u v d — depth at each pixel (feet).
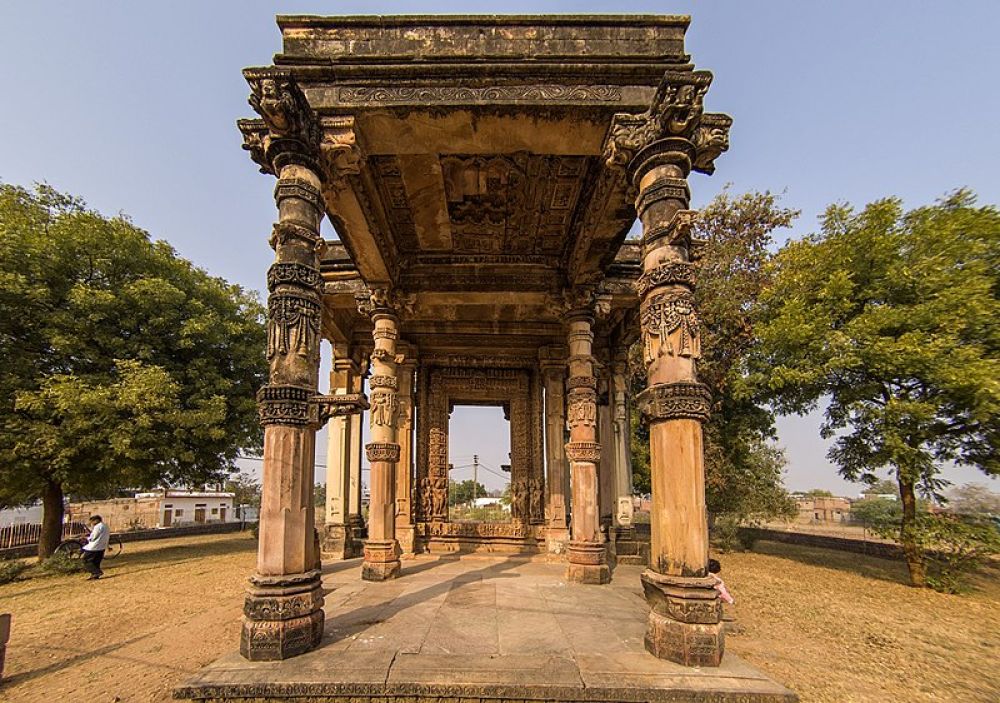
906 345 36.29
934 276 37.60
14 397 44.91
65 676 18.07
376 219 28.30
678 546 16.69
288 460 17.70
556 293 34.86
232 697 14.10
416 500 47.16
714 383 59.98
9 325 46.19
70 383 44.91
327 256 38.47
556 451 43.88
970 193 39.93
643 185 19.90
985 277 37.76
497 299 36.27
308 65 20.59
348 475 49.34
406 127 21.53
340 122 20.57
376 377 33.40
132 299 52.65
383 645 17.40
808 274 45.34
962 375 34.19
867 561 53.57
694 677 14.73
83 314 49.93
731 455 63.26
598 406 48.52
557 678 14.53
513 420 49.01
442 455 48.26
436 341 47.78
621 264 36.63
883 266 40.63
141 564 49.70
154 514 115.34
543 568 35.94
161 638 22.53
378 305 34.27
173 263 58.90
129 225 55.62
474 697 14.03
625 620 21.01
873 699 16.80
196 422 52.60
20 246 45.55
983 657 22.34
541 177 26.45
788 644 23.03
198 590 34.86
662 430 17.62
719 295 60.29
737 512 63.05
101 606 30.42
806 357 44.34
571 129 21.62
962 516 41.16
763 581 40.57
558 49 20.59
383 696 14.12
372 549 30.91
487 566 36.86
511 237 32.58
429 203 28.68
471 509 113.60
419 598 25.09
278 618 16.25
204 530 93.40
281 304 18.72
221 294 63.26
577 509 30.83
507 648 17.15
